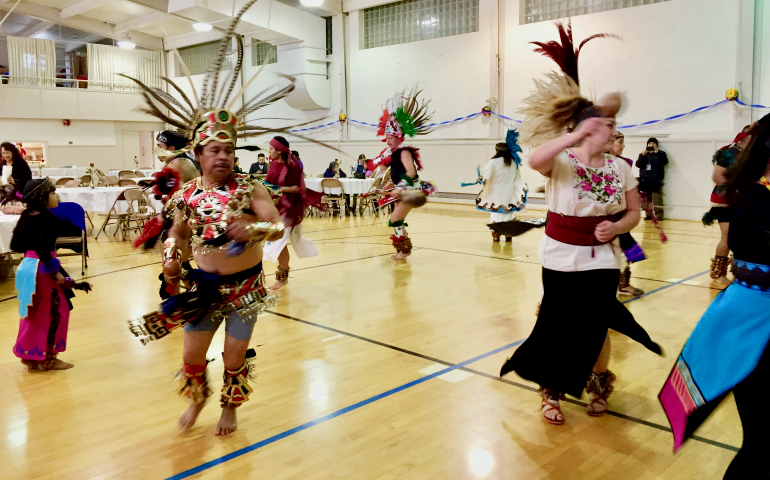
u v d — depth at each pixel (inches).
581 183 103.5
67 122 742.5
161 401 124.7
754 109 401.7
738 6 401.7
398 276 247.6
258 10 549.3
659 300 202.5
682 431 80.9
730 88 410.0
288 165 216.2
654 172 424.2
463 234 374.3
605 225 102.7
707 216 175.8
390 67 596.7
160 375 139.9
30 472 95.9
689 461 97.7
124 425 113.4
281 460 99.4
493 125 531.8
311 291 222.2
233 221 100.1
